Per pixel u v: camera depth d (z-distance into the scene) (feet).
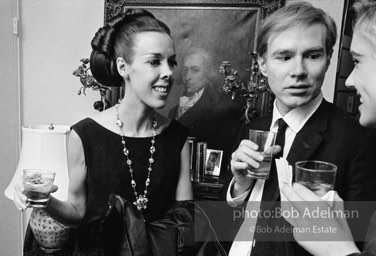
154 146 4.06
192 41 6.29
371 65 2.24
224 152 6.23
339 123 3.30
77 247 3.87
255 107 5.95
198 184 5.57
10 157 7.43
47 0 6.96
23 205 3.63
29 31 7.11
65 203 4.00
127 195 3.93
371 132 3.08
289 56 3.28
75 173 4.00
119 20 3.89
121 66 3.87
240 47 6.10
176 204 3.91
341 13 5.82
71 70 7.04
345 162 3.13
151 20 3.88
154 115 4.23
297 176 2.66
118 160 3.93
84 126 3.95
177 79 6.40
